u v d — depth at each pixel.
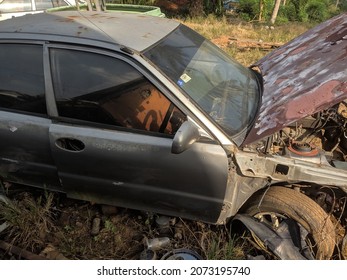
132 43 2.56
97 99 2.56
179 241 2.82
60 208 3.17
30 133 2.69
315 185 2.66
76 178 2.74
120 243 2.85
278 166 2.42
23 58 2.71
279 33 11.49
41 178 2.90
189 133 2.22
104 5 7.05
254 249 2.69
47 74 2.63
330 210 2.87
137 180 2.60
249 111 2.65
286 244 2.48
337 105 3.31
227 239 2.78
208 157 2.38
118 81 2.51
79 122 2.60
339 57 2.78
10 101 2.76
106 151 2.54
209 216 2.63
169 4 19.16
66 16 3.16
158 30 2.92
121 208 3.10
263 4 17.12
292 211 2.53
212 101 2.57
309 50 3.22
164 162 2.46
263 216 2.71
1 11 8.52
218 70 2.96
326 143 3.30
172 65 2.59
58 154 2.64
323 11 20.20
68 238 2.91
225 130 2.42
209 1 17.78
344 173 2.44
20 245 2.85
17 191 3.26
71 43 2.58
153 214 2.95
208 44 3.26
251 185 2.56
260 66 3.51
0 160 2.93
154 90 2.44
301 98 2.43
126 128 2.51
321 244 2.50
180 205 2.63
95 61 2.55
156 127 2.46
